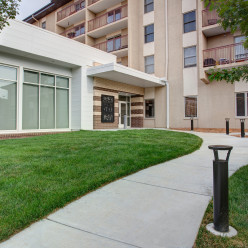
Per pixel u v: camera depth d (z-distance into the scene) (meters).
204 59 16.20
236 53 15.84
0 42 9.94
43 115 12.55
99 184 3.86
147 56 19.83
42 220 2.75
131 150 6.36
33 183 3.74
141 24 20.22
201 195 3.45
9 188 3.51
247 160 5.70
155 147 6.90
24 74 11.74
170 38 18.31
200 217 2.77
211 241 2.26
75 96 14.04
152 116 19.17
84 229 2.54
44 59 12.19
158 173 4.61
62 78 13.80
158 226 2.58
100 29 22.38
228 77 3.66
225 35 16.22
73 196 3.35
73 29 26.94
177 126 17.75
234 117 15.44
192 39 17.20
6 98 10.94
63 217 2.82
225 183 2.47
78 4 26.28
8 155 5.66
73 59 13.29
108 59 15.95
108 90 15.74
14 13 6.73
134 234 2.42
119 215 2.85
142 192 3.59
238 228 2.49
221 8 3.30
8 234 2.40
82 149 6.50
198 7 16.12
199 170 4.82
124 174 4.43
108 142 7.76
